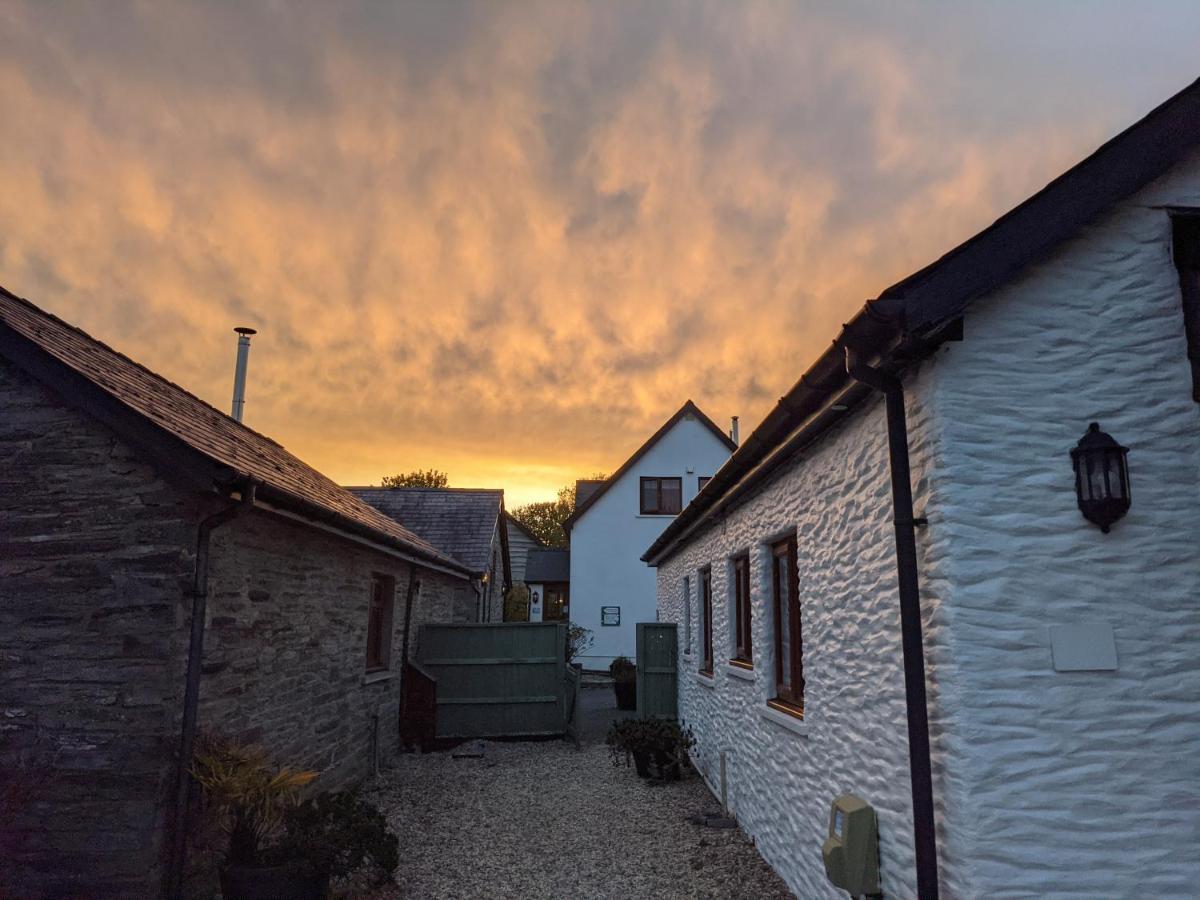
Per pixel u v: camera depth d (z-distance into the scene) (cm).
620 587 2359
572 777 948
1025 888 291
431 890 550
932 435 326
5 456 492
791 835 532
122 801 450
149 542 480
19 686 464
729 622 775
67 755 455
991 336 329
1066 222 330
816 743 479
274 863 462
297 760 676
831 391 420
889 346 331
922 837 313
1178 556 313
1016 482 319
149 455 483
